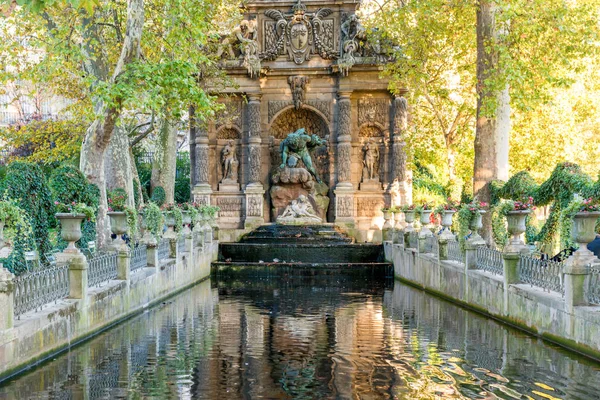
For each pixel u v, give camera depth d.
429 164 46.47
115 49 30.38
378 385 12.48
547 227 21.64
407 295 24.92
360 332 17.44
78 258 16.23
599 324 13.35
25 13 25.56
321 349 15.48
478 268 20.80
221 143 38.25
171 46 25.95
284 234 35.16
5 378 12.65
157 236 23.86
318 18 37.06
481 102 26.83
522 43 26.39
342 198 36.84
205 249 31.03
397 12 31.62
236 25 37.81
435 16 29.94
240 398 11.77
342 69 36.44
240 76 37.31
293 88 37.31
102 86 21.61
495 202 26.22
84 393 11.98
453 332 17.20
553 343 15.38
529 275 17.31
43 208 19.20
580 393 11.65
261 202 37.25
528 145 37.84
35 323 13.72
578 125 43.91
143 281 21.22
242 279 30.89
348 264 31.17
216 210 35.09
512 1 24.16
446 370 13.42
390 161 37.31
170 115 31.30
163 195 37.97
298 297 24.55
